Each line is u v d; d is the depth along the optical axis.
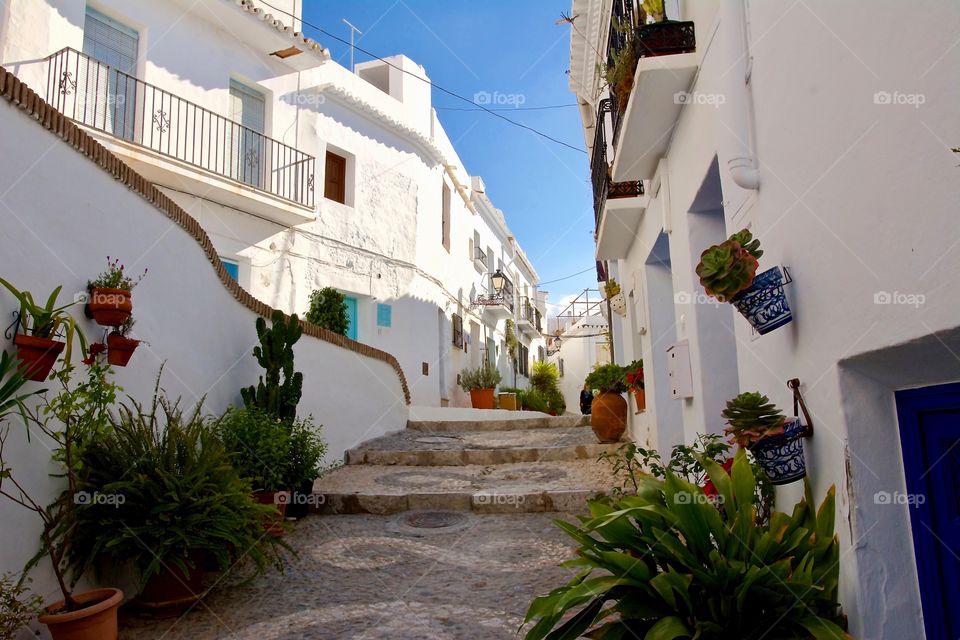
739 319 3.84
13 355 3.06
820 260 2.64
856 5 2.27
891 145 2.09
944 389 2.28
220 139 10.54
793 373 2.98
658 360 6.91
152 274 4.60
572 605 2.49
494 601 3.75
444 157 16.20
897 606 2.38
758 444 2.76
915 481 2.42
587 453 7.64
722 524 2.66
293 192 11.62
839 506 2.53
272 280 11.26
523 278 28.11
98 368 3.46
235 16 10.38
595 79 9.57
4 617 2.72
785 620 2.45
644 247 7.14
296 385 6.22
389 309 13.68
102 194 3.96
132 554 3.37
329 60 11.90
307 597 3.86
